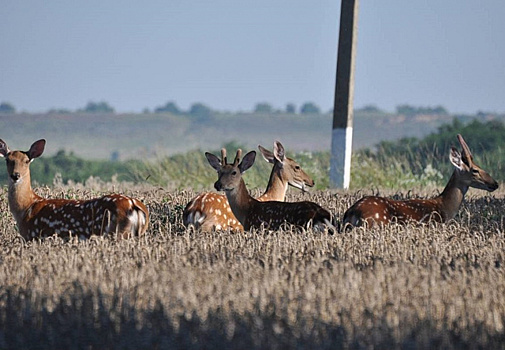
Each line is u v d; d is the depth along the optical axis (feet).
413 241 93.91
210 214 113.09
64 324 64.03
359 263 84.94
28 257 84.84
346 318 63.31
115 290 70.54
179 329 62.28
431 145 321.93
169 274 74.64
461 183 112.57
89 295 68.33
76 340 61.93
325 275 72.79
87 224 102.47
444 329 61.82
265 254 85.61
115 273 76.95
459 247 90.02
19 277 76.59
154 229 112.06
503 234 96.43
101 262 83.20
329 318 64.23
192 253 85.61
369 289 70.03
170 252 87.92
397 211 107.86
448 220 111.75
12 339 62.69
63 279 74.43
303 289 69.41
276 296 67.56
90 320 64.69
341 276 73.72
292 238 92.68
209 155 116.88
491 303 67.97
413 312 65.41
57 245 92.32
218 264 80.12
